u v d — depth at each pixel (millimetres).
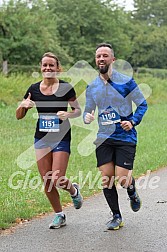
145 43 86375
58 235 9414
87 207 11523
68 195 12375
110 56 9555
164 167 17031
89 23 69750
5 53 50625
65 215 10688
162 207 11500
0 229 9766
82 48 67875
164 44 87250
